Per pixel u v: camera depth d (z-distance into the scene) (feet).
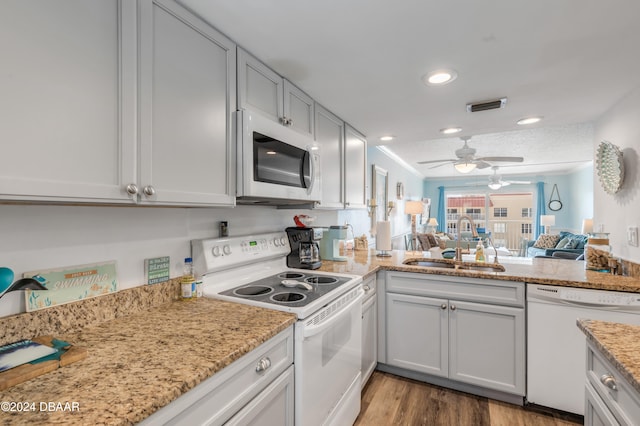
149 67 3.17
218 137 4.04
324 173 6.96
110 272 3.82
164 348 3.00
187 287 4.56
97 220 3.72
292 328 3.98
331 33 4.23
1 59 2.16
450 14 3.83
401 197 19.74
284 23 4.00
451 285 6.82
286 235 6.83
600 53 4.69
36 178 2.32
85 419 1.97
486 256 8.76
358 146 8.91
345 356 5.24
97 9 2.75
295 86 5.82
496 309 6.35
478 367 6.56
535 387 6.07
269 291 4.97
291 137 5.21
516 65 5.08
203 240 4.93
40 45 2.36
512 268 7.12
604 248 6.77
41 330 3.15
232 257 5.30
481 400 6.58
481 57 4.84
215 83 4.03
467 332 6.65
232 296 4.68
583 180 22.07
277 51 4.67
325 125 7.01
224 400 2.88
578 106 6.89
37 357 2.65
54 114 2.44
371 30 4.17
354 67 5.18
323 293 4.83
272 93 5.18
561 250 16.99
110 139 2.83
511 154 17.40
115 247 3.90
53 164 2.42
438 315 6.94
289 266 6.77
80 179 2.59
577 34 4.21
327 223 9.89
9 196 2.18
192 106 3.68
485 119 7.82
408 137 9.70
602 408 3.07
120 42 2.92
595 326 3.43
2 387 2.28
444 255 9.20
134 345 3.07
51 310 3.23
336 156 7.55
